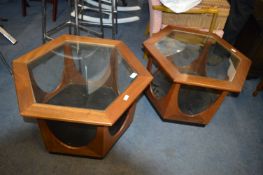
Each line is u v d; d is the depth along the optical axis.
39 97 0.99
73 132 1.12
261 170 1.21
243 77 1.16
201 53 1.49
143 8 2.72
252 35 1.63
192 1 1.52
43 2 1.56
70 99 1.22
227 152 1.27
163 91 1.39
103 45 1.25
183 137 1.31
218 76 1.24
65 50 1.25
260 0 1.57
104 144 1.01
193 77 1.12
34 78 1.04
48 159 1.11
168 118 1.33
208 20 1.64
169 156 1.20
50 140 1.02
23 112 0.81
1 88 1.46
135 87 0.97
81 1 2.13
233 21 1.62
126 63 1.14
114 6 1.98
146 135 1.29
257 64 1.68
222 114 1.51
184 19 1.64
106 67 1.29
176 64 1.29
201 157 1.22
